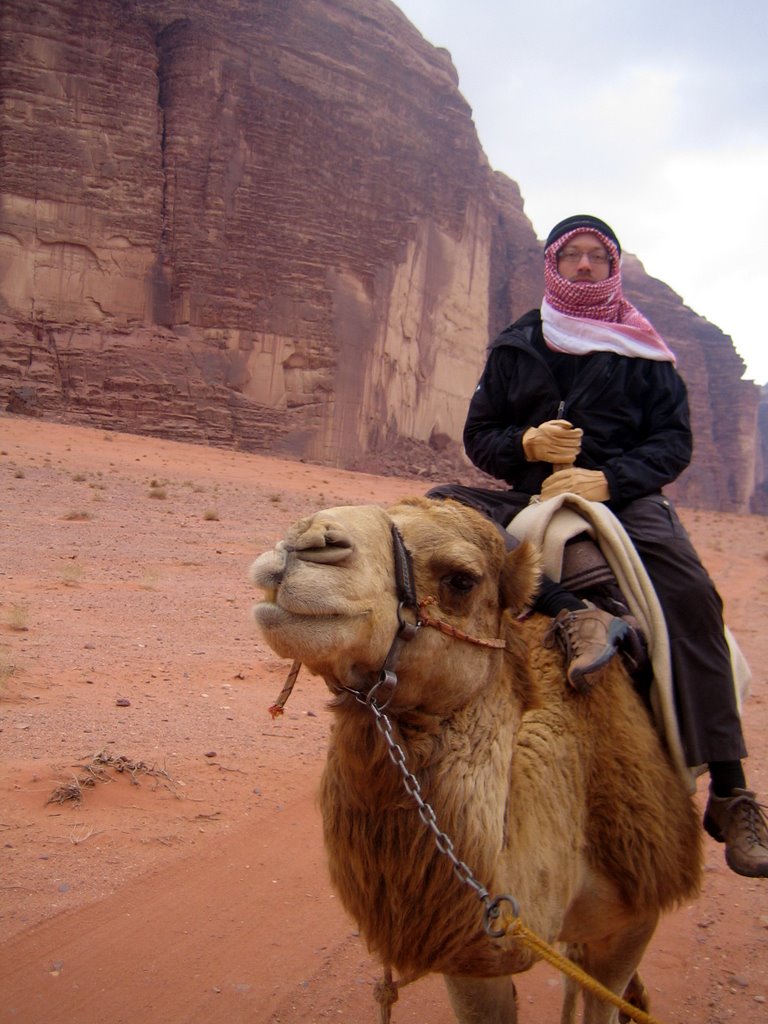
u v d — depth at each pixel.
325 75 89.88
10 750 8.12
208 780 8.08
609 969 4.66
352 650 3.38
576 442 5.02
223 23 83.69
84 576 16.91
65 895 6.06
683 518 68.62
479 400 5.63
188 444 68.62
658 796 4.34
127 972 5.39
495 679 3.75
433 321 99.00
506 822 3.62
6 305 71.12
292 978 5.52
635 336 5.33
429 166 99.25
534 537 4.64
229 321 80.19
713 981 5.99
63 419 69.50
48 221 72.75
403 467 89.56
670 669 4.65
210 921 5.99
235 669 11.77
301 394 83.75
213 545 22.89
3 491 29.38
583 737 4.19
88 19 75.75
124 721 9.23
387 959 3.64
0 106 72.81
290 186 85.06
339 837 3.64
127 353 74.00
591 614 4.29
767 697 12.81
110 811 7.26
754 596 23.89
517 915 3.36
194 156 80.44
